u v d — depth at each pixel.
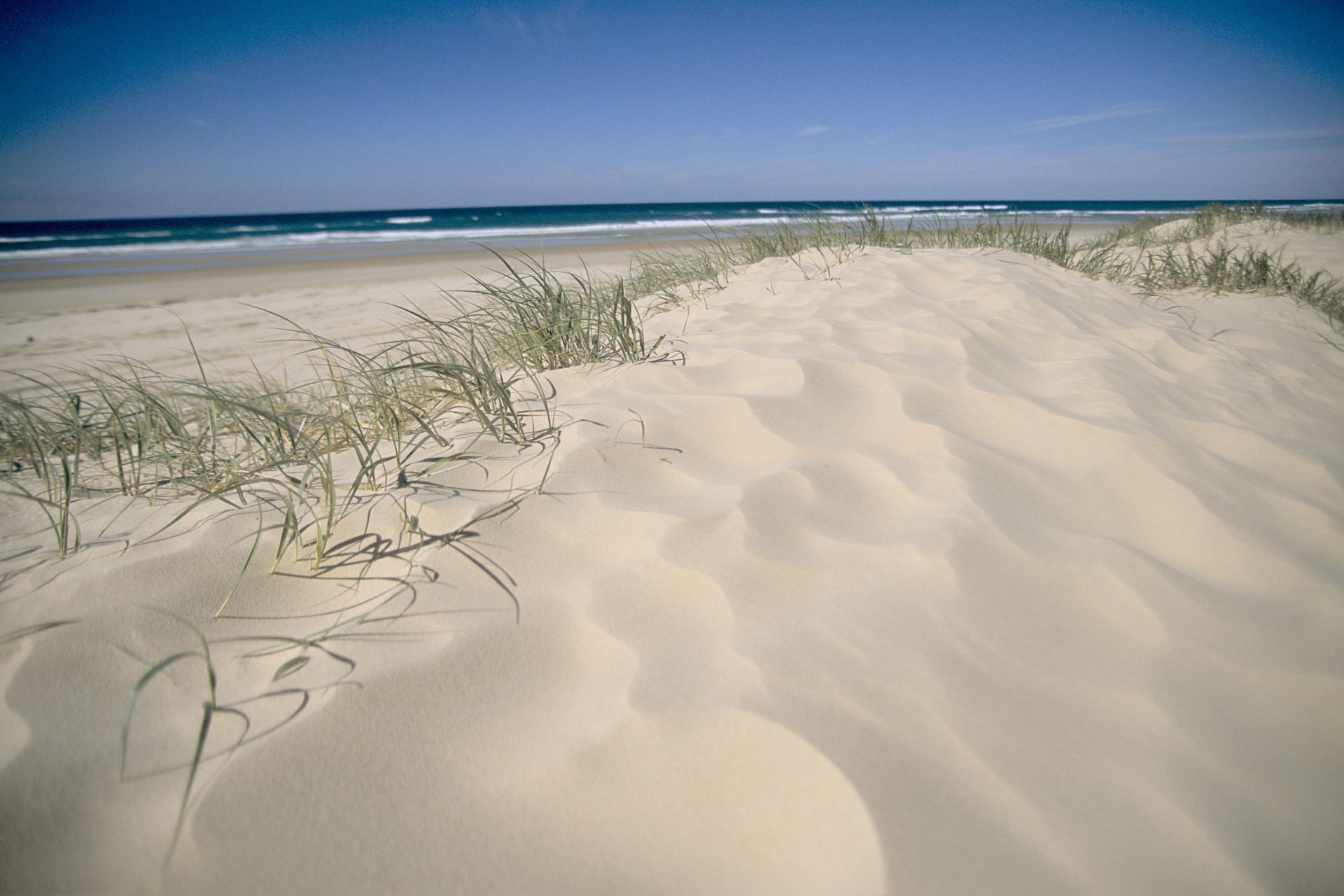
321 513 1.58
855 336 2.75
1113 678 1.10
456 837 0.86
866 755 0.92
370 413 2.44
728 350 2.60
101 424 2.61
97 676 1.12
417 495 1.63
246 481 1.84
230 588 1.34
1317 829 0.87
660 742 0.96
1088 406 2.09
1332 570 1.39
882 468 1.70
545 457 1.79
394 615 1.25
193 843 0.84
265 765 0.94
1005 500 1.57
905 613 1.20
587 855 0.84
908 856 0.81
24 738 0.99
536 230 23.09
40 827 0.86
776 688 1.03
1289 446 1.92
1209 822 0.87
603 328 2.93
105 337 5.64
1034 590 1.28
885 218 6.54
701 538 1.41
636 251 10.03
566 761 0.95
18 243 19.78
